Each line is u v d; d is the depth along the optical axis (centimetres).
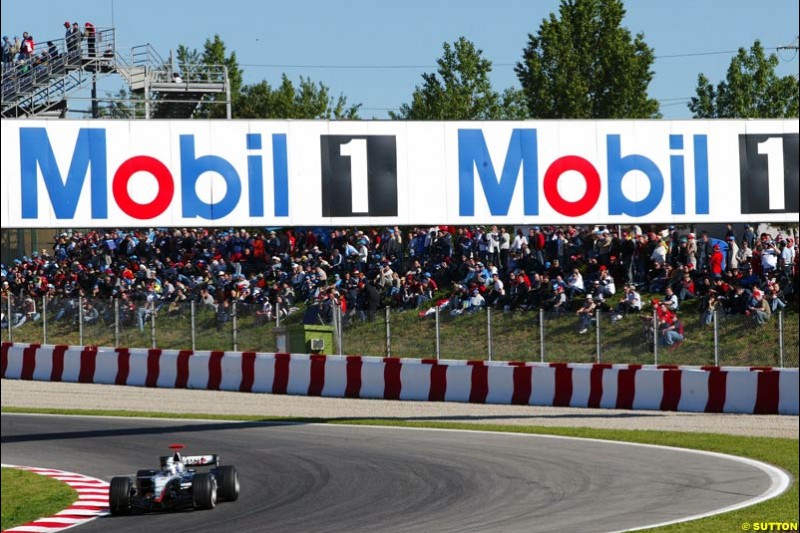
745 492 4862
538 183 7838
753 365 9862
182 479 4872
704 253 11444
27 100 16400
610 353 10275
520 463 5759
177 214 7631
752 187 7894
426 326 11431
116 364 10906
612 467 5575
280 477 5641
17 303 12812
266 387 9956
